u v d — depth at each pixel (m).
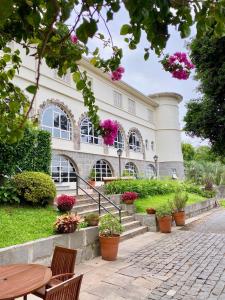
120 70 3.30
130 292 4.84
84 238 6.80
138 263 6.51
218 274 5.71
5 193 7.75
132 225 10.07
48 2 1.43
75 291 2.80
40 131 9.89
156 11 1.44
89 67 19.86
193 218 13.97
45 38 1.78
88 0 1.48
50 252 5.89
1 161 8.18
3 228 6.09
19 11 1.50
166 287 5.06
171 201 12.35
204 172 28.50
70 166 17.62
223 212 16.83
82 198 10.85
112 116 22.59
